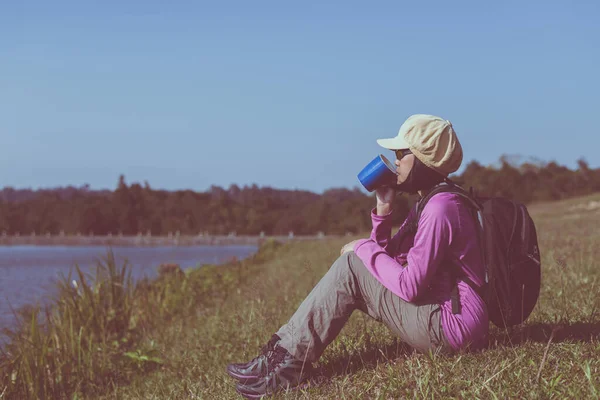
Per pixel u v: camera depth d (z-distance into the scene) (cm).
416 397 285
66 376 578
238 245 14325
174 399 419
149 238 14738
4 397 525
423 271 291
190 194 18188
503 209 304
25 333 670
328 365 365
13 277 2709
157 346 656
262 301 753
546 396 275
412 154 305
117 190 17712
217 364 499
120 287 885
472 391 281
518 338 366
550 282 648
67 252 9012
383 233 330
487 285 300
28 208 17812
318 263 1295
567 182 12219
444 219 290
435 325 300
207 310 897
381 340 400
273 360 322
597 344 338
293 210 16338
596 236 1384
